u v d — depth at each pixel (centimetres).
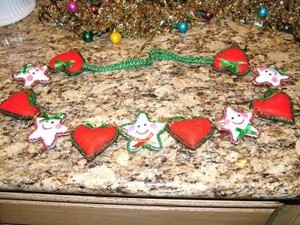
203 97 48
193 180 39
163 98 48
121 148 42
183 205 43
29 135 43
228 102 47
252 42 56
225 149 41
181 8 57
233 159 40
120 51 56
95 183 39
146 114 45
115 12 56
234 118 44
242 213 44
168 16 57
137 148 41
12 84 51
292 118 43
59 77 52
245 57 51
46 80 51
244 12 58
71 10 56
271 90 47
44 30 60
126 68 53
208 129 42
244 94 48
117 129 43
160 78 51
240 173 39
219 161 40
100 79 51
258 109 44
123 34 58
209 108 46
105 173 40
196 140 41
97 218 47
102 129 42
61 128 44
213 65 51
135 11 56
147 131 43
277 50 54
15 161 41
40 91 50
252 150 41
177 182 38
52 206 45
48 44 57
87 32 56
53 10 59
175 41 57
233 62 50
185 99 48
